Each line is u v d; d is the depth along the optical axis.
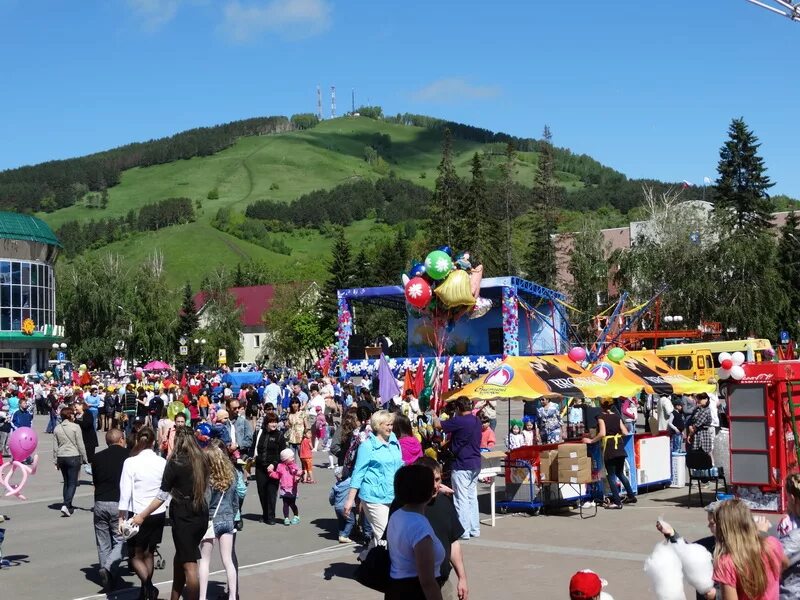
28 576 11.14
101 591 10.30
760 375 10.52
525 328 46.22
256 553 12.21
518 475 14.70
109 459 10.39
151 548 9.36
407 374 23.00
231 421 19.16
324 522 14.73
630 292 53.31
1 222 78.50
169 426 19.59
